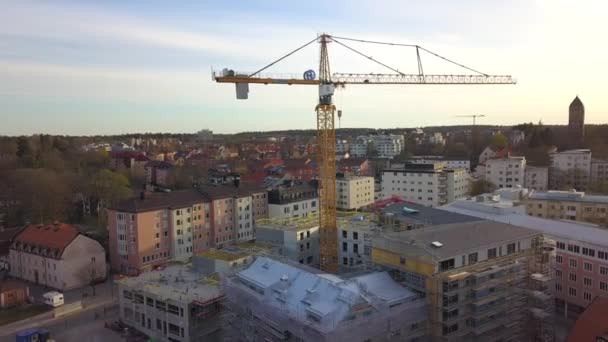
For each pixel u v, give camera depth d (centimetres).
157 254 12900
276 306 6831
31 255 12306
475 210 12400
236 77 12112
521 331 7769
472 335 7069
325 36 12669
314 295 6675
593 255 9138
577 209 13238
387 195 19838
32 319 9875
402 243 7312
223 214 14675
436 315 6819
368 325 6194
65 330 9356
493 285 7125
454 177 18950
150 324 8919
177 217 13312
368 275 7294
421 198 18950
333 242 11425
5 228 15900
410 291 7019
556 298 9825
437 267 6831
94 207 18125
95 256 12181
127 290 9338
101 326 9531
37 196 16688
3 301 10425
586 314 6731
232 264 9400
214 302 8356
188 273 9856
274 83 12500
